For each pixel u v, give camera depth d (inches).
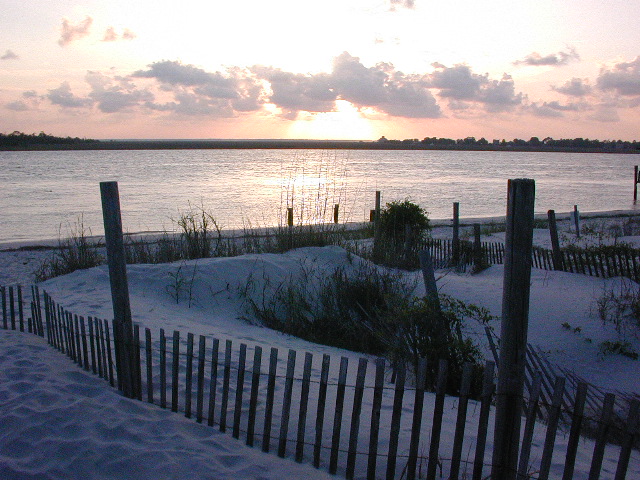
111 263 203.0
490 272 540.4
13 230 1018.1
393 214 672.4
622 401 274.1
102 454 154.6
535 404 143.2
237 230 901.2
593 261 481.4
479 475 148.6
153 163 4279.0
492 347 301.9
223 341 281.6
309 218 666.8
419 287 442.6
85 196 1642.5
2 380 197.8
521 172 3622.0
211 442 169.2
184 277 379.2
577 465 186.9
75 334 231.5
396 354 267.6
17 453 154.6
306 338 337.4
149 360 192.2
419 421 152.5
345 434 185.3
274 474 155.5
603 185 2513.5
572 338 354.9
